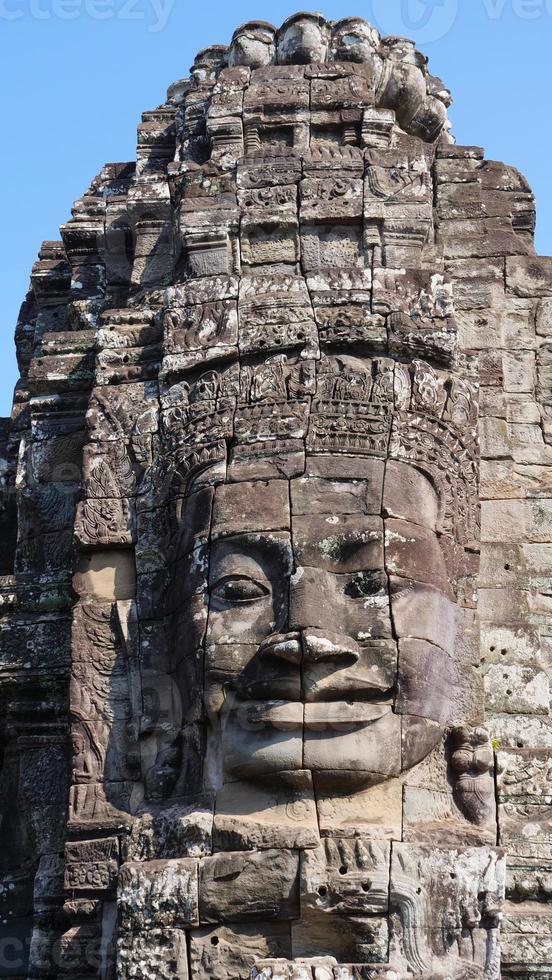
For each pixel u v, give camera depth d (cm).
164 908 977
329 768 981
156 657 1080
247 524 1039
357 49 1339
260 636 1012
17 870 1168
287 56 1343
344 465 1053
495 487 1174
